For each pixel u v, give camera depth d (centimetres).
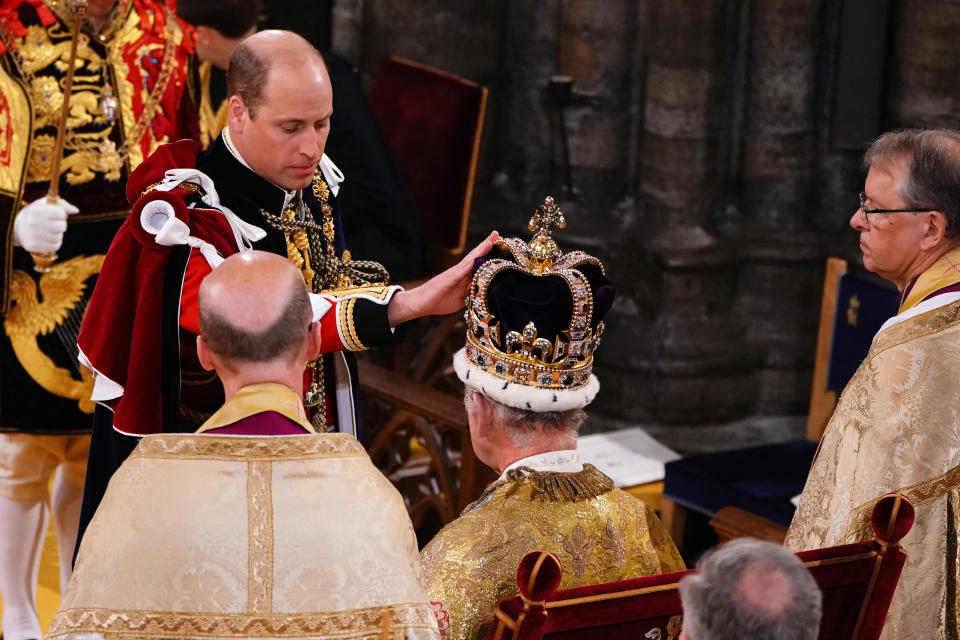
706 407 2212
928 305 970
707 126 2158
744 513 1523
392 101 2047
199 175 1012
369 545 712
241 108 1006
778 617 625
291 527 700
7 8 1398
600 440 1995
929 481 954
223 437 709
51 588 1622
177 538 689
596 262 878
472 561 802
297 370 753
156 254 987
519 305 830
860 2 2070
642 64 2234
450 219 1955
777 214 2225
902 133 1008
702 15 2091
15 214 1399
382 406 1814
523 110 2388
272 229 1045
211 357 752
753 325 2233
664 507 1689
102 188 1461
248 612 688
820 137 2178
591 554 817
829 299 1655
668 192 2186
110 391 1034
